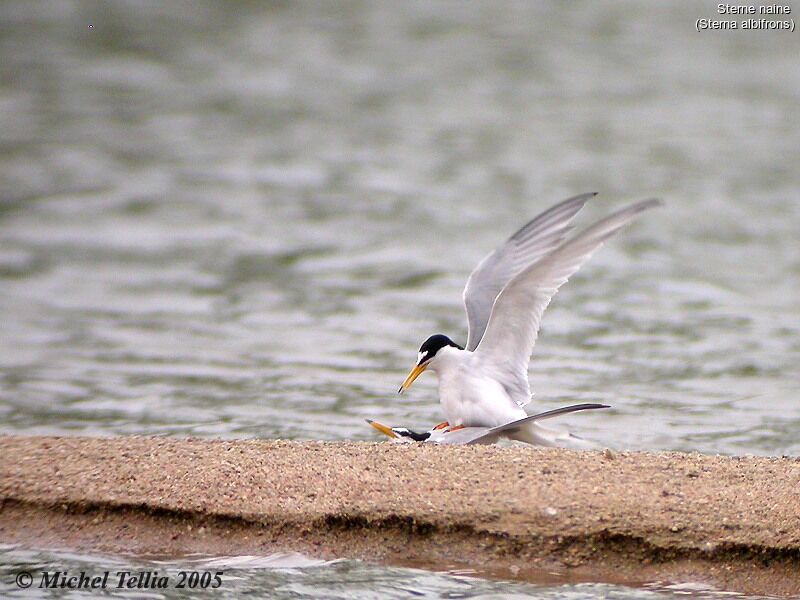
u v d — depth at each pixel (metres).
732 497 8.06
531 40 43.72
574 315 16.58
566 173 26.48
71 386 13.07
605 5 49.84
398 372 13.77
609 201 23.81
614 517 7.85
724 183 25.44
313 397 12.65
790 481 8.30
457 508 8.00
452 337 15.44
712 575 7.51
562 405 12.36
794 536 7.62
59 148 28.66
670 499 8.05
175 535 8.03
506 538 7.79
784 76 37.91
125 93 35.50
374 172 26.84
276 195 24.73
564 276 9.89
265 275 18.92
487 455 8.80
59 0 49.78
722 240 21.16
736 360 14.27
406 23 46.78
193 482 8.42
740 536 7.65
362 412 12.08
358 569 7.65
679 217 22.72
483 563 7.70
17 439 9.30
